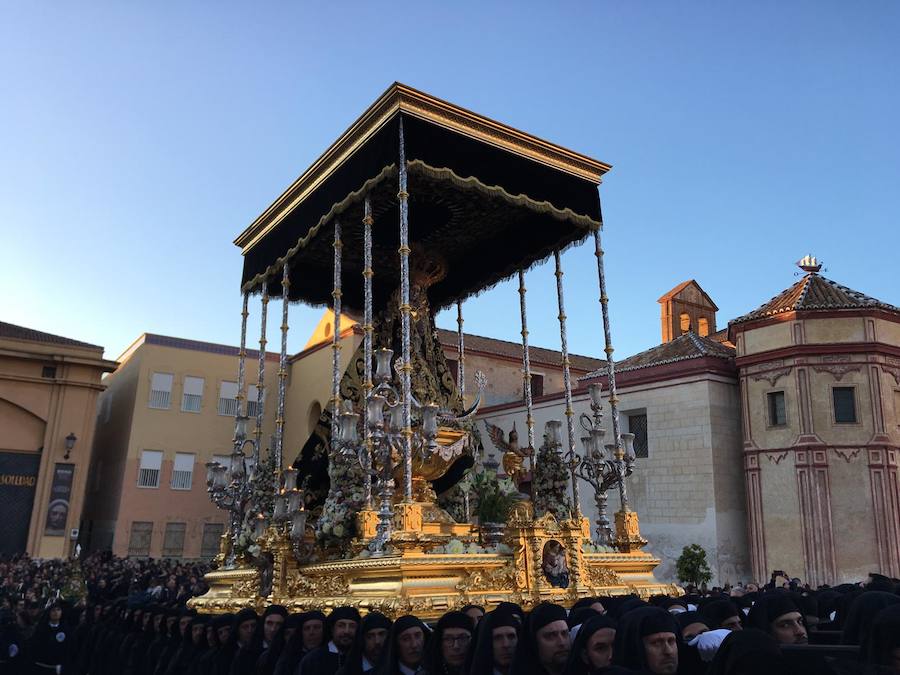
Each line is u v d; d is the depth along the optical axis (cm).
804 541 2253
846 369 2317
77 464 3466
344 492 1142
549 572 1066
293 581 1094
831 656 371
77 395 3531
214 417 3881
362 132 1188
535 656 496
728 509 2419
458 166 1155
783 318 2416
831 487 2255
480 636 530
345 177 1228
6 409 3425
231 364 3975
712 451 2428
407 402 1032
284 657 739
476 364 3541
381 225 1443
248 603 1170
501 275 1603
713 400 2480
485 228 1486
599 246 1372
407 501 991
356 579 986
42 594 2108
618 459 1332
